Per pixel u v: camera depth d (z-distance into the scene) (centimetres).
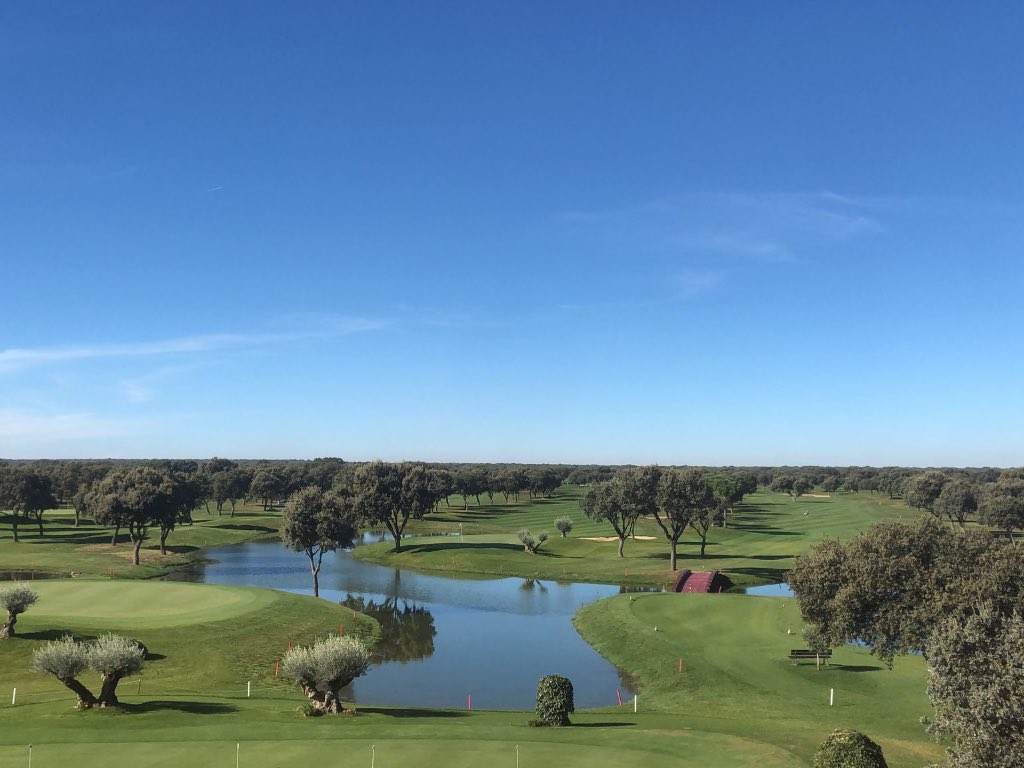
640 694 4447
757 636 5397
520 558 10312
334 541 7906
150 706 3428
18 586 4866
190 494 12456
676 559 9875
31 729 2967
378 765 2502
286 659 3462
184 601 6134
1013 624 2012
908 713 3697
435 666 5153
